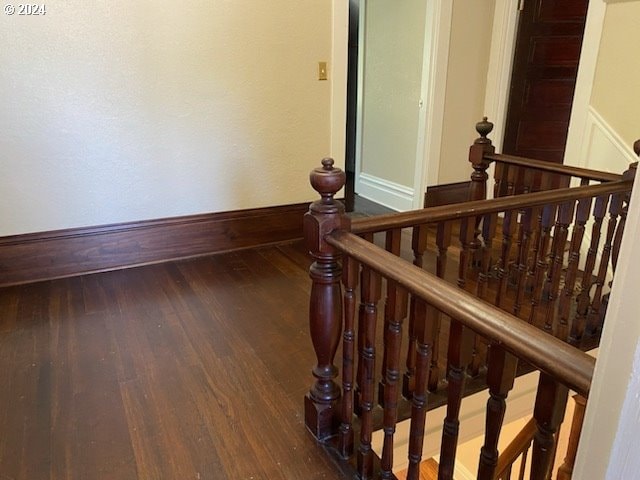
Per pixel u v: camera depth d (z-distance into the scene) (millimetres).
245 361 2105
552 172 2600
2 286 2746
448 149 4230
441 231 1682
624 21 3100
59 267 2873
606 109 3281
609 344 583
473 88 4195
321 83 3385
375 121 4703
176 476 1505
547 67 3988
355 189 5152
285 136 3365
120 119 2828
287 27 3154
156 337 2279
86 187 2840
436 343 1879
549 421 841
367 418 1478
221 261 3215
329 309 1560
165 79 2887
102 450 1595
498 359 922
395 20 4230
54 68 2596
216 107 3078
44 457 1560
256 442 1646
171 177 3066
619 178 2275
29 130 2619
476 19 4004
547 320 2246
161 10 2770
